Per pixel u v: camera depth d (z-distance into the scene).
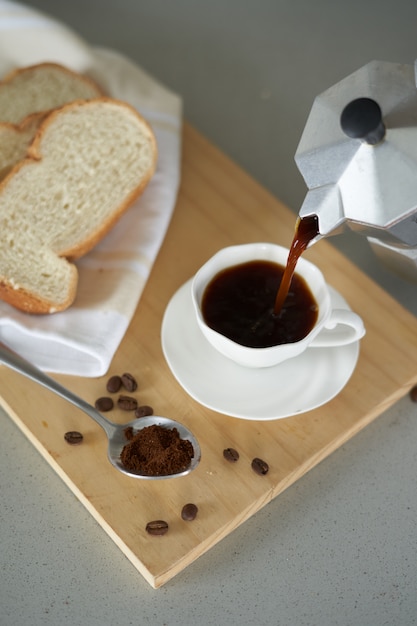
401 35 0.93
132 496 0.59
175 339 0.65
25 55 0.81
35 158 0.69
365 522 0.61
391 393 0.65
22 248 0.67
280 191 0.80
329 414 0.63
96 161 0.72
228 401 0.62
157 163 0.76
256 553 0.60
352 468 0.64
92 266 0.70
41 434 0.61
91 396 0.64
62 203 0.70
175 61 0.91
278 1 0.97
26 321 0.66
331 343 0.62
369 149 0.54
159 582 0.57
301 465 0.61
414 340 0.67
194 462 0.60
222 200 0.76
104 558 0.59
